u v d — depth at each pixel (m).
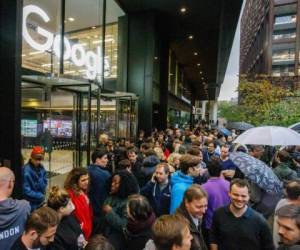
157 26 15.01
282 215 1.99
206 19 14.45
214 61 25.56
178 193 3.44
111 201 3.17
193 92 44.94
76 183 3.18
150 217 2.50
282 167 4.75
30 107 6.96
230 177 4.36
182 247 1.68
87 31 9.95
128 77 13.22
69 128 8.02
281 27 55.00
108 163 5.04
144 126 12.85
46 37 7.48
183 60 25.17
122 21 13.18
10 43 4.49
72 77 6.48
